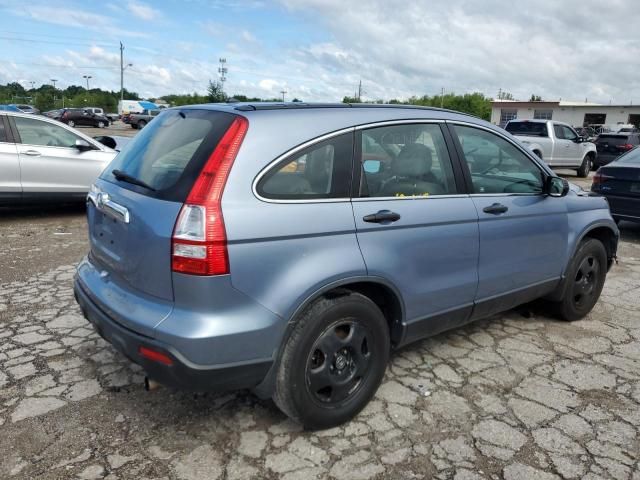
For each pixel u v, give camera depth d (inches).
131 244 103.7
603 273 186.1
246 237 96.3
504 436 114.8
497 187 146.6
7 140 305.4
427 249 124.3
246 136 101.3
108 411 119.9
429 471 103.3
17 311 175.5
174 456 105.6
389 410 123.3
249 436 112.6
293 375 104.9
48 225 311.3
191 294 94.6
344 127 114.1
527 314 183.9
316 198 107.0
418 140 128.6
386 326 120.2
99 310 110.6
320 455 107.0
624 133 774.5
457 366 146.0
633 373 145.2
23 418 116.1
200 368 95.2
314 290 104.0
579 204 172.9
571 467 105.5
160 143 115.9
